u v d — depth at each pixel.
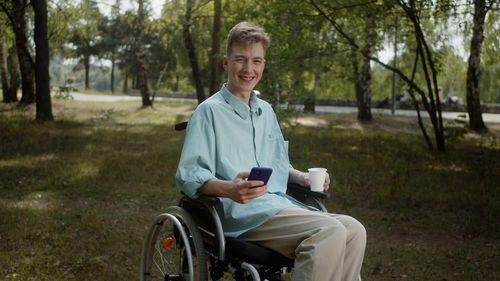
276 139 2.70
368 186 7.00
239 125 2.49
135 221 5.02
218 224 2.24
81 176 7.02
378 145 11.94
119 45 46.81
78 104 21.11
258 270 2.32
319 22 9.45
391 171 8.06
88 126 13.75
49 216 5.01
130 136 11.85
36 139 10.36
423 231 5.09
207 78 41.56
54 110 18.34
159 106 23.25
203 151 2.34
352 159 9.46
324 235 2.16
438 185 7.18
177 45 24.08
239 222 2.38
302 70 9.40
